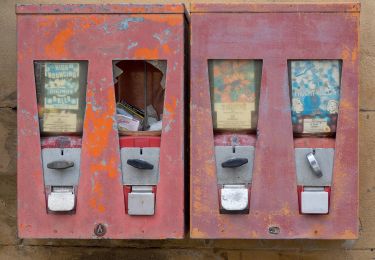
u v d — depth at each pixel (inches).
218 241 127.1
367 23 125.8
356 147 105.2
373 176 125.4
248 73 105.9
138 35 106.0
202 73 105.7
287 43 105.0
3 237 129.6
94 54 106.7
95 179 107.7
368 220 125.5
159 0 128.9
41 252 129.1
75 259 128.6
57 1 130.0
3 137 129.3
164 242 127.8
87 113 107.2
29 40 107.2
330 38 104.5
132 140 107.1
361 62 125.6
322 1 126.6
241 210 105.7
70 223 108.2
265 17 105.0
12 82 129.1
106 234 107.8
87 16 106.6
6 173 129.3
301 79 105.4
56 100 107.8
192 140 106.3
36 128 107.8
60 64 107.6
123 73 115.3
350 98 104.9
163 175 106.8
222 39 105.3
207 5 105.1
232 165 104.7
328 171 105.5
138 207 106.6
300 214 106.0
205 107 106.0
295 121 105.8
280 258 126.2
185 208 110.1
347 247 125.5
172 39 105.6
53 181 108.0
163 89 112.6
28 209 108.5
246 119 106.0
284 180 105.8
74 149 107.7
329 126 105.4
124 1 129.7
